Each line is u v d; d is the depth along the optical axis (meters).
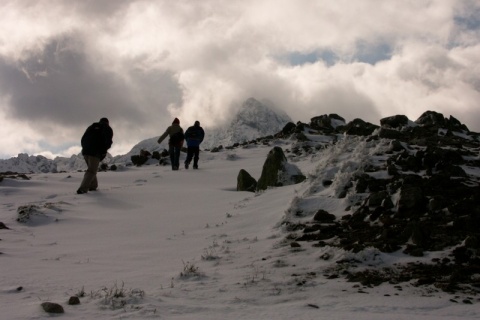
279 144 25.67
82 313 4.52
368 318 4.63
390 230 7.56
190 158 20.38
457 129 21.22
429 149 11.06
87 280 5.98
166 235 9.16
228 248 7.90
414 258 6.72
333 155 12.46
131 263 7.04
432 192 8.77
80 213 11.31
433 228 7.48
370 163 10.94
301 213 9.30
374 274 6.27
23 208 10.59
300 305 5.09
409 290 5.67
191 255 7.59
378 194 8.80
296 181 13.54
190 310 4.80
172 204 12.55
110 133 14.40
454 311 4.96
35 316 4.34
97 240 8.75
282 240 8.07
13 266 6.50
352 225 8.29
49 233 9.30
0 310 4.53
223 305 5.06
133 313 4.55
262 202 11.27
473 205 7.91
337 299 5.34
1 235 8.81
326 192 10.19
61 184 16.11
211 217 10.63
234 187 15.74
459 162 11.18
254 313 4.77
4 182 15.57
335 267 6.56
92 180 14.64
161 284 5.89
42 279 5.91
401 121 20.02
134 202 12.87
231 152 24.94
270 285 5.87
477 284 5.73
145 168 22.05
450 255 6.64
